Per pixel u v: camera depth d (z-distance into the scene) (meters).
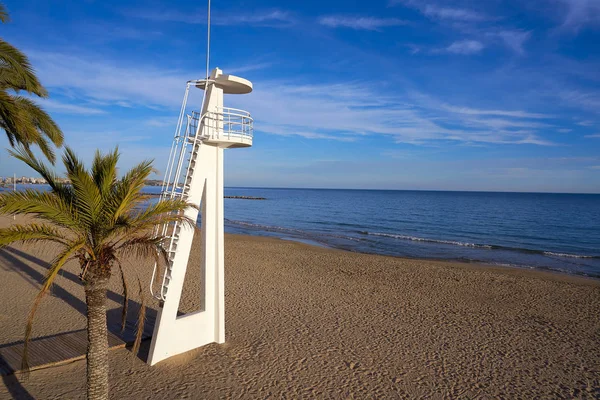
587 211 69.94
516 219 53.75
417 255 26.16
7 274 15.53
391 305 13.25
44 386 7.29
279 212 66.50
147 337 9.54
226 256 21.44
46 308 11.79
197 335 9.12
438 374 8.54
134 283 15.05
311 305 12.96
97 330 5.21
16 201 4.59
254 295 13.91
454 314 12.51
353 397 7.50
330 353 9.38
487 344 10.20
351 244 30.77
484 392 7.85
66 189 5.32
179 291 8.48
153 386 7.48
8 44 10.04
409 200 114.94
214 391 7.44
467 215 60.12
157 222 5.57
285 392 7.55
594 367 8.99
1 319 10.77
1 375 7.54
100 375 5.25
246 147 8.97
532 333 11.02
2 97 9.41
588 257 26.42
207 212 9.00
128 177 5.29
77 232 5.07
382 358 9.22
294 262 20.39
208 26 8.02
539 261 24.61
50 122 12.59
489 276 18.30
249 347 9.46
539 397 7.71
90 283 5.13
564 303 14.01
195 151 8.23
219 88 8.46
